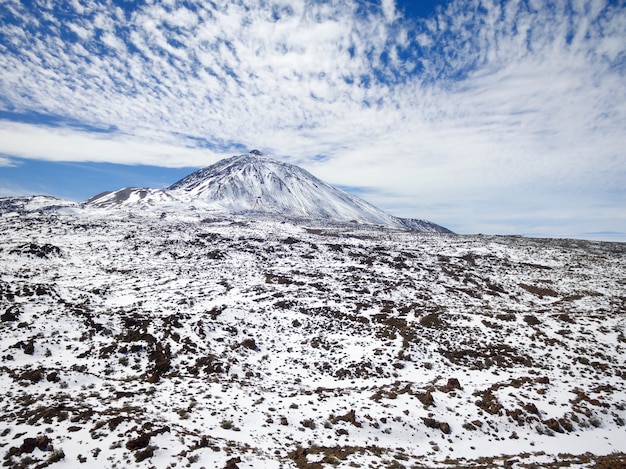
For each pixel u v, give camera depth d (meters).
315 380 20.73
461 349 24.48
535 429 15.91
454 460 13.55
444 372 21.78
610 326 26.78
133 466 10.82
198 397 16.81
